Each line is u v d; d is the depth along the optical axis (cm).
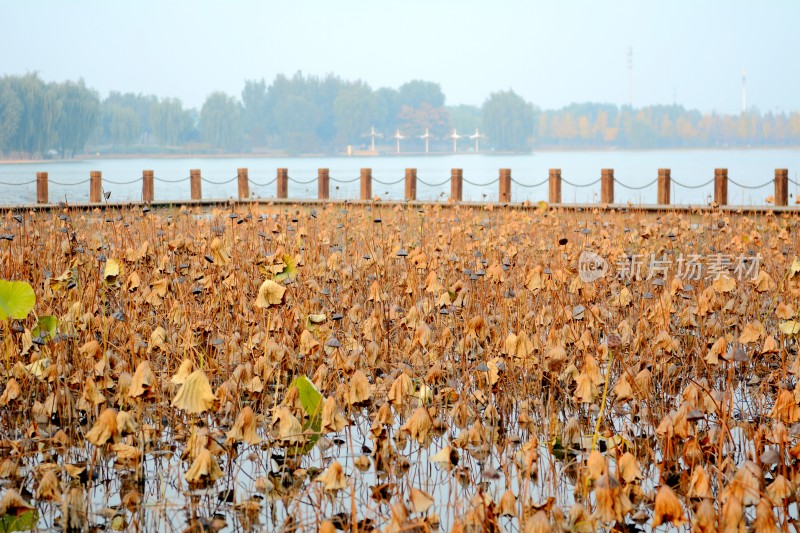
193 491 566
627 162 11338
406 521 465
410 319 803
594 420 715
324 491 557
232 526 520
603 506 479
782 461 561
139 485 582
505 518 519
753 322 712
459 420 660
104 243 1183
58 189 4509
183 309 847
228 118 19062
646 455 632
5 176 6191
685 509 533
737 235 1443
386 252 1164
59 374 708
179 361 772
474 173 7844
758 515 444
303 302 909
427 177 7138
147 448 643
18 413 707
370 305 1005
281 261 805
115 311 859
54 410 675
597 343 841
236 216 1128
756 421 706
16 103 12438
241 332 850
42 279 947
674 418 570
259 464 614
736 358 580
